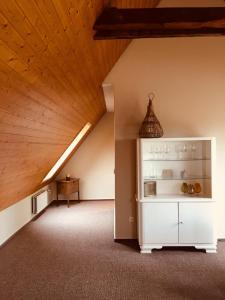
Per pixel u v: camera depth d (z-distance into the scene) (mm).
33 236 5008
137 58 4562
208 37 4547
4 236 4625
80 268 3682
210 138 4223
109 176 8219
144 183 4422
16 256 4109
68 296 2996
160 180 4590
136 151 4562
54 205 7629
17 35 1813
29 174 4625
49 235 5055
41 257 4062
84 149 8203
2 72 1958
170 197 4309
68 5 2111
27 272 3580
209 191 4375
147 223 4195
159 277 3406
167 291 3074
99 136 8219
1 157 3041
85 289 3139
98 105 6152
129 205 4656
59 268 3689
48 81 2717
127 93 4578
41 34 2051
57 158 5961
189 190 4539
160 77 4562
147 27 3107
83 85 3875
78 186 8047
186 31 3396
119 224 4664
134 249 4336
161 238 4188
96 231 5258
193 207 4184
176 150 4590
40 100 2867
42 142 4047
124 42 4246
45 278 3412
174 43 4559
